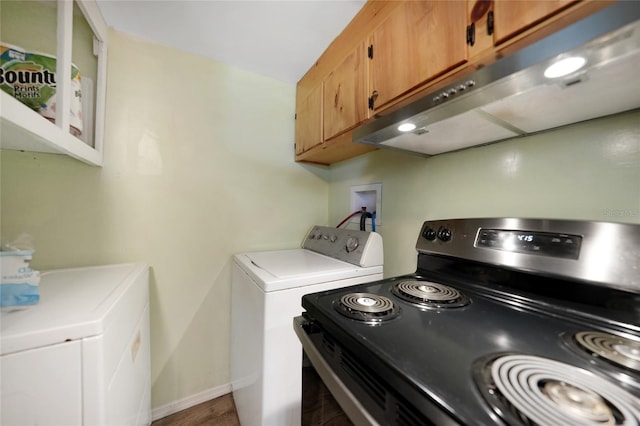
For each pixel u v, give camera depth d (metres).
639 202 0.66
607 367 0.45
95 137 1.25
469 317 0.66
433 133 0.91
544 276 0.71
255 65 1.68
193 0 1.15
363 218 1.62
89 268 1.24
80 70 1.22
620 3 0.39
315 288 1.16
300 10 1.20
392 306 0.71
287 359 1.09
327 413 0.63
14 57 0.87
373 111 1.07
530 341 0.54
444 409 0.35
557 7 0.52
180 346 1.55
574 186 0.78
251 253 1.71
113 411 0.71
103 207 1.33
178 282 1.54
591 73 0.50
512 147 0.93
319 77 1.56
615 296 0.61
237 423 1.45
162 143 1.48
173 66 1.50
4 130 0.68
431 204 1.25
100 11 1.21
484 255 0.85
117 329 0.77
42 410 0.57
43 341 0.58
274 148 1.86
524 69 0.51
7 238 1.13
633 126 0.67
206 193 1.62
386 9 1.01
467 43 0.71
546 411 0.33
